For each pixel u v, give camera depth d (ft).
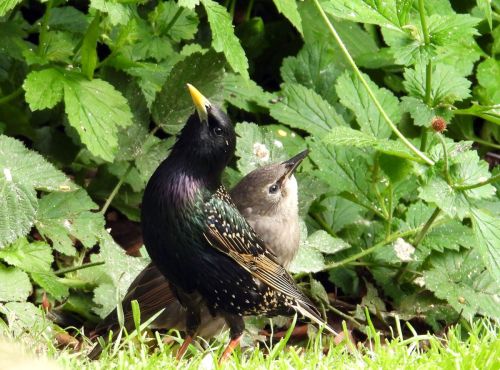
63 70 34.71
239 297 30.12
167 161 29.30
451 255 37.35
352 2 33.86
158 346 30.14
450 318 36.86
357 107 38.81
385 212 37.42
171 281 30.04
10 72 38.24
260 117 43.57
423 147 36.63
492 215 37.11
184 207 28.89
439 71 37.09
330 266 36.81
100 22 36.58
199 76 37.11
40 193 37.99
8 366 18.89
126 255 35.01
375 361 26.94
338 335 33.47
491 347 26.78
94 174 40.37
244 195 33.58
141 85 39.04
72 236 37.78
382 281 37.91
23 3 41.42
